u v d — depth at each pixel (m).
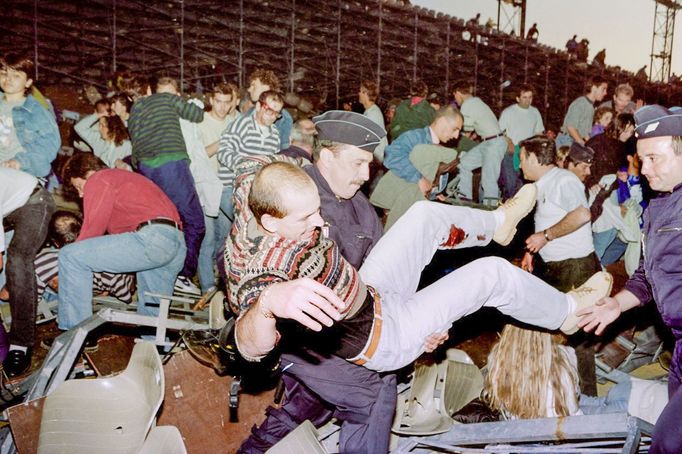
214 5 14.42
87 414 2.71
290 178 2.17
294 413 3.09
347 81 16.45
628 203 5.77
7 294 4.71
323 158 2.88
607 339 4.98
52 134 5.19
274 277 2.17
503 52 19.86
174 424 3.31
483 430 2.93
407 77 17.58
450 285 2.81
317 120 2.90
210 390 3.38
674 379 2.81
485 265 2.88
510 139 8.63
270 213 2.17
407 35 17.58
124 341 4.03
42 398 3.01
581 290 3.12
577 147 4.63
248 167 2.89
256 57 15.12
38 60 12.77
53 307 5.11
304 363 2.78
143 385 2.80
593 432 2.61
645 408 3.17
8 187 4.09
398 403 3.19
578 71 22.62
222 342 2.40
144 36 13.88
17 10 12.45
